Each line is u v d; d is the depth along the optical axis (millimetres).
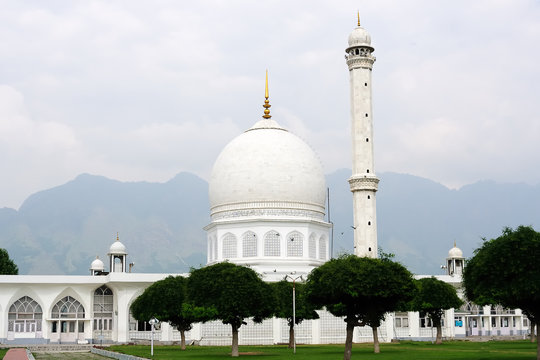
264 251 134625
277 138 144000
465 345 112688
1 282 133875
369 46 134875
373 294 70312
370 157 133000
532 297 64938
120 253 159375
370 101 134625
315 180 143125
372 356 83375
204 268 91312
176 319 106875
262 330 128375
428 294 116500
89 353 105062
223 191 141375
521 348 100625
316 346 117562
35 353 106562
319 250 140500
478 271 68375
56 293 138125
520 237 65875
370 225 131125
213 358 81375
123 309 136000
